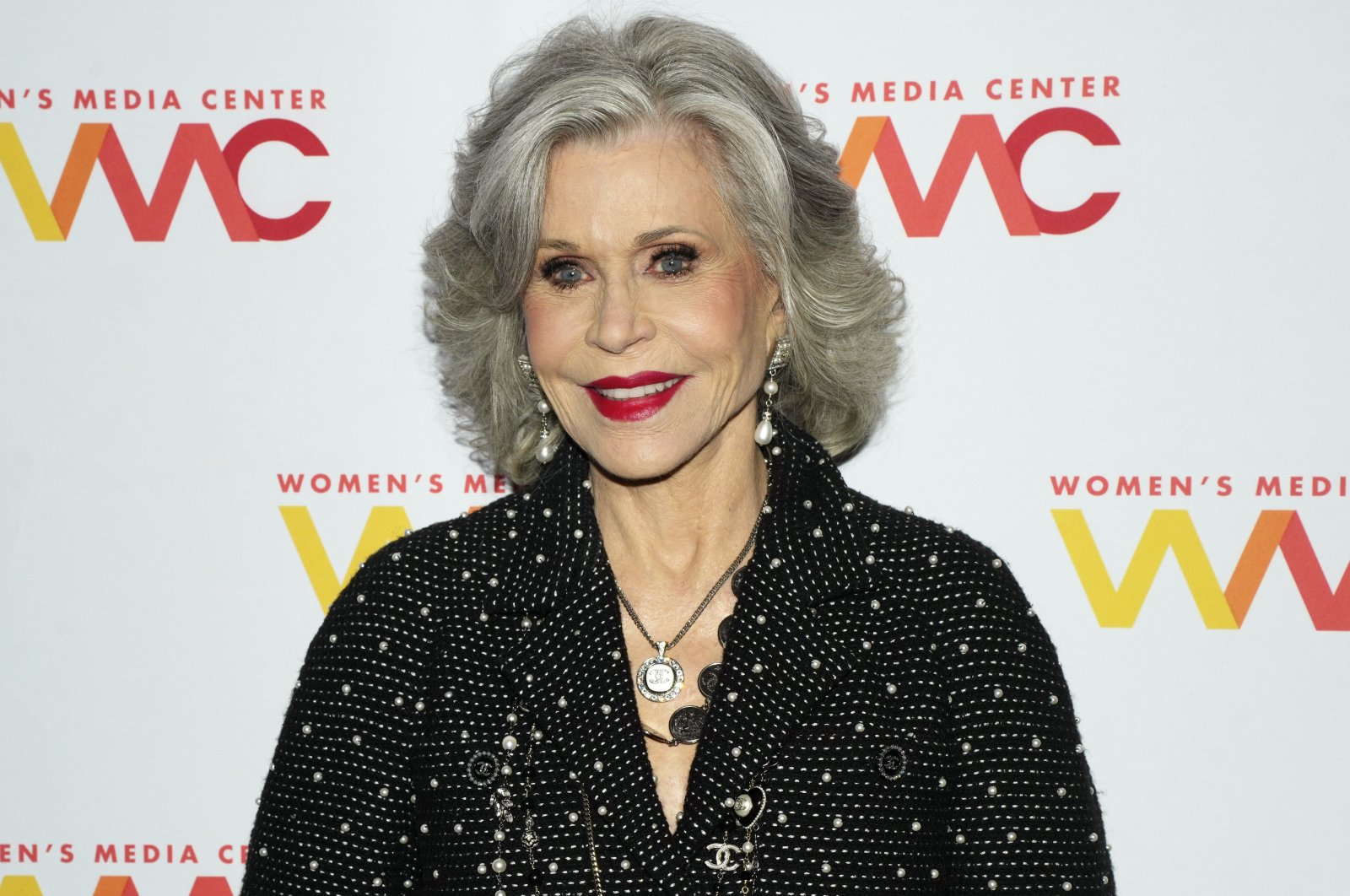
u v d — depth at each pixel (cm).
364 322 185
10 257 185
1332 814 180
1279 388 179
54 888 185
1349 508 179
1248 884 181
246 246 185
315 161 184
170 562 185
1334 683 180
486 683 135
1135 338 181
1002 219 182
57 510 185
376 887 131
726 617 140
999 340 182
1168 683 182
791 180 141
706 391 134
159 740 185
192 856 186
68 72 184
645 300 131
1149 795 182
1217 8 178
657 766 132
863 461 184
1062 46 180
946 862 132
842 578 139
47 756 185
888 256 175
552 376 136
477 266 151
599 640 136
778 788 129
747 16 182
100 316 185
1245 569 180
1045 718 135
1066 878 130
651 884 126
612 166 129
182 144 184
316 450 185
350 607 141
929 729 133
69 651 185
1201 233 179
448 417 185
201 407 185
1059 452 182
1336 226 178
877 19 181
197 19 184
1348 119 177
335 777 133
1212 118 179
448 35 183
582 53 136
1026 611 141
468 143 149
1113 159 180
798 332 145
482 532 145
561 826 129
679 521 142
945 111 181
